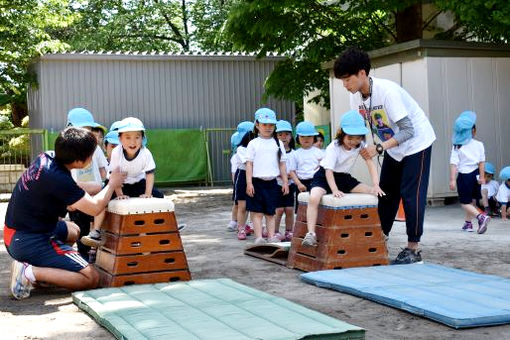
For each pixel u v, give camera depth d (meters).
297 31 15.64
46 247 5.57
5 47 20.64
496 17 11.62
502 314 4.37
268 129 8.13
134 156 6.63
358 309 4.86
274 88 17.84
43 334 4.41
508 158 13.06
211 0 33.16
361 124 6.53
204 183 22.41
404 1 14.09
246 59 22.95
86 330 4.48
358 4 15.45
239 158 8.78
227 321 4.38
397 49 12.83
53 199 5.52
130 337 4.03
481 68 12.84
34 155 21.55
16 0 20.81
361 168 13.53
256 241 8.13
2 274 6.79
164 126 22.30
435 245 7.73
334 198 6.24
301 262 6.51
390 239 8.37
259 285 5.82
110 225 5.97
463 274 5.80
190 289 5.45
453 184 8.95
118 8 32.72
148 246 5.84
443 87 12.55
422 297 4.89
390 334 4.21
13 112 29.47
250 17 15.48
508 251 7.20
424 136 6.46
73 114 6.95
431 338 4.11
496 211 10.88
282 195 8.77
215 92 22.78
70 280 5.59
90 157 5.53
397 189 6.79
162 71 22.23
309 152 9.02
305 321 4.31
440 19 16.47
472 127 8.88
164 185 22.06
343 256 6.28
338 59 6.49
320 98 19.66
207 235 9.45
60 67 21.17
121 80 21.80
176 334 4.07
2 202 17.80
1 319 4.86
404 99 6.50
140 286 5.64
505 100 13.02
